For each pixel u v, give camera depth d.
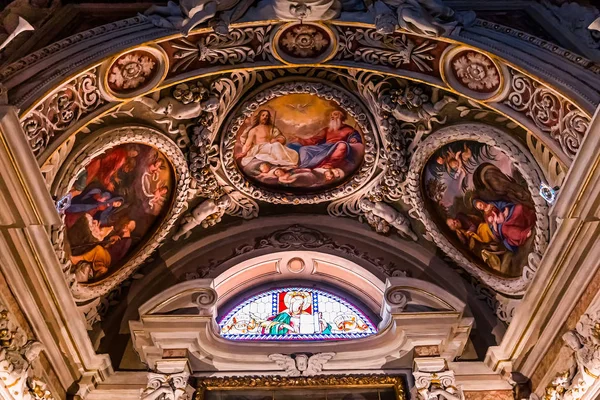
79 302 10.41
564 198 8.23
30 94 7.97
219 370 10.79
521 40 9.05
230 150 11.23
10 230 8.01
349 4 9.62
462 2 10.21
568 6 9.82
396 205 11.88
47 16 9.55
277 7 9.38
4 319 8.29
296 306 12.15
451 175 10.91
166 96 10.12
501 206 10.51
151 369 10.52
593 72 8.41
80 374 10.30
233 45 9.75
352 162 11.77
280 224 12.37
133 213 10.78
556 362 9.67
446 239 11.36
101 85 8.96
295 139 11.50
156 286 11.58
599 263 8.53
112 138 9.66
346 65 10.06
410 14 9.10
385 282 11.66
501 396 10.47
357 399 10.56
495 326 11.16
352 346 10.90
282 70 10.62
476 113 10.08
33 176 7.71
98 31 8.96
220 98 10.48
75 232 9.93
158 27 9.17
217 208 11.84
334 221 12.35
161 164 10.83
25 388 8.65
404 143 10.99
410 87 10.30
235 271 11.96
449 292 11.36
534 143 9.47
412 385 10.61
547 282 9.29
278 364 10.76
